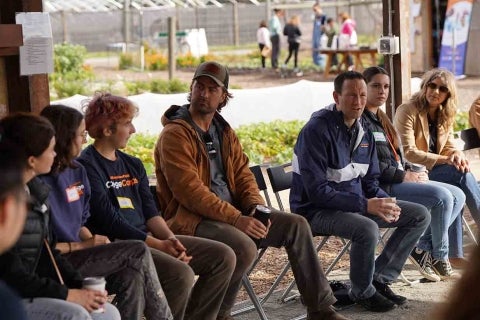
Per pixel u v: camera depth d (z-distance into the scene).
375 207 6.32
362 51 28.56
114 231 5.22
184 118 5.90
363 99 6.46
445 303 1.69
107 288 4.78
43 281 4.17
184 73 32.16
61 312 4.09
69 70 28.55
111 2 38.06
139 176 5.52
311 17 42.50
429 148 7.83
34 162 4.28
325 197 6.32
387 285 6.69
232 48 41.78
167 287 5.07
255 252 5.64
